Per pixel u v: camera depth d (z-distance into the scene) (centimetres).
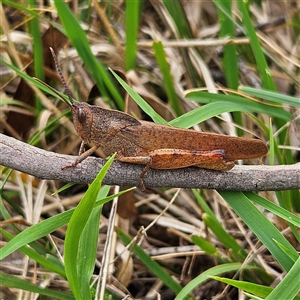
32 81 39
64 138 41
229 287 37
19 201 40
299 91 43
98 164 35
